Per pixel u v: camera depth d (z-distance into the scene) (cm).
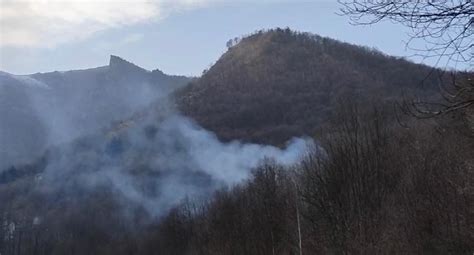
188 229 8219
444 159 2378
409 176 2658
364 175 2852
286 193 4472
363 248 2544
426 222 2389
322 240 3069
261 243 4516
